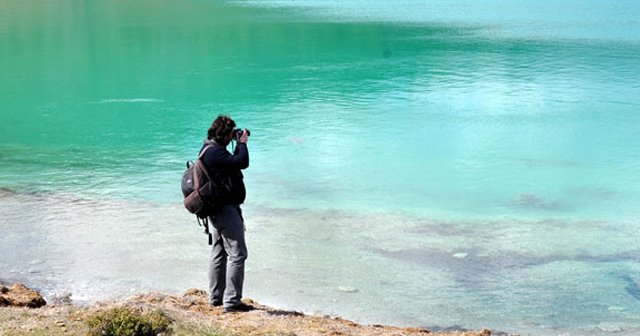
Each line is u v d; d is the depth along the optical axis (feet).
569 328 21.77
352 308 23.04
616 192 36.47
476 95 65.16
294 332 19.11
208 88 70.74
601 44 100.58
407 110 58.90
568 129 51.90
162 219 32.12
